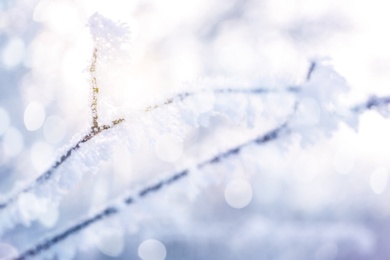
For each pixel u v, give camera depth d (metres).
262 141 0.36
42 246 0.39
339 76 0.34
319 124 0.34
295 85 0.34
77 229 0.39
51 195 0.37
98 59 0.33
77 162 0.35
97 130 0.35
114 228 0.39
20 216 0.38
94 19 0.32
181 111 0.35
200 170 0.37
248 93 0.35
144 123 0.35
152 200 0.38
